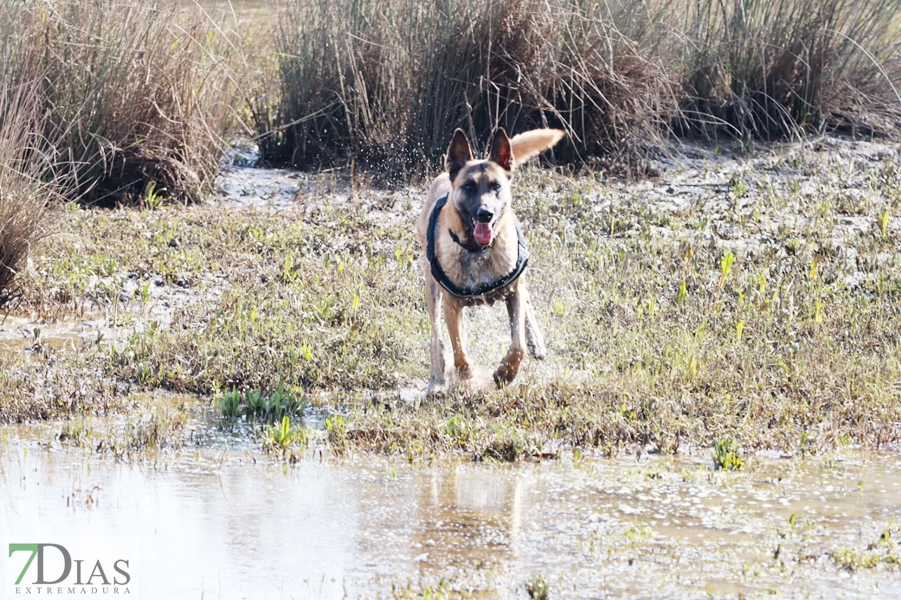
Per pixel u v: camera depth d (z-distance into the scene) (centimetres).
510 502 633
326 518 609
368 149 1548
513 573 539
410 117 1530
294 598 514
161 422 744
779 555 553
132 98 1390
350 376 869
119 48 1377
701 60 1664
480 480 669
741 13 1664
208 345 909
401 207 1406
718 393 812
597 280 1095
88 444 729
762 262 1155
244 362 880
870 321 961
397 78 1535
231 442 743
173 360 895
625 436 740
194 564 551
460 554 561
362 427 741
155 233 1264
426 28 1522
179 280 1130
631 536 581
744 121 1669
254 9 1791
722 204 1401
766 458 710
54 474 677
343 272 1132
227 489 654
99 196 1405
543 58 1498
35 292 1070
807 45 1659
